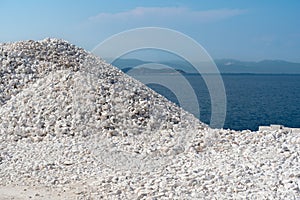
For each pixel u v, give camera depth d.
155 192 7.00
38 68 15.86
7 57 16.31
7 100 14.15
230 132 10.89
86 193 7.22
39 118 12.34
